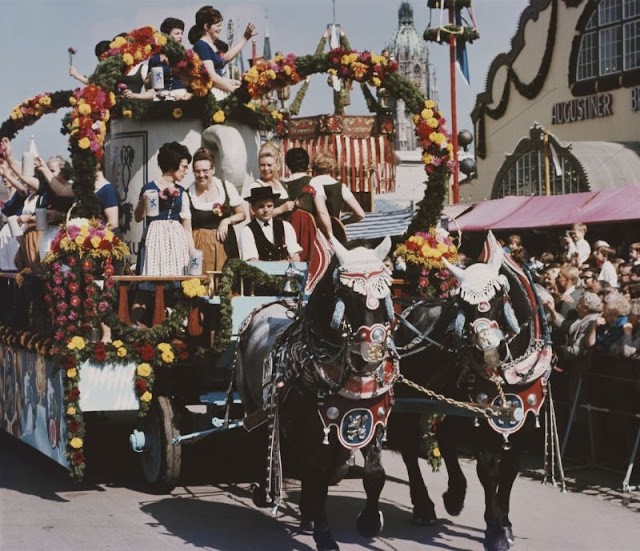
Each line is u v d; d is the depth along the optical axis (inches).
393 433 287.3
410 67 4008.4
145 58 342.3
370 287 223.5
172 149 337.1
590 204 748.6
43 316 350.0
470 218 853.2
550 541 266.7
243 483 342.0
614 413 347.3
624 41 934.4
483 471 248.5
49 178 356.5
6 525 285.7
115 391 316.5
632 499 316.5
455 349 251.9
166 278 315.9
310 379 235.3
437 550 258.5
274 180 349.4
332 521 290.4
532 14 1045.8
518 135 1079.6
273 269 313.9
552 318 381.7
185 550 261.0
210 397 320.5
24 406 362.6
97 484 341.7
